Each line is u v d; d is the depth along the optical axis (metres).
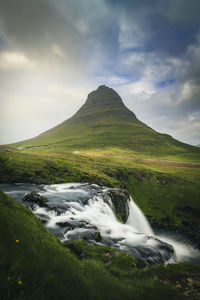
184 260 50.66
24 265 5.64
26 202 36.25
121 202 60.94
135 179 110.94
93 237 24.97
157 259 22.94
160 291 9.27
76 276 7.11
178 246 61.94
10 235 6.79
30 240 7.92
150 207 87.38
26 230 9.08
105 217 42.44
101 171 107.62
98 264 12.99
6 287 4.60
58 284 5.78
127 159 181.00
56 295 5.31
